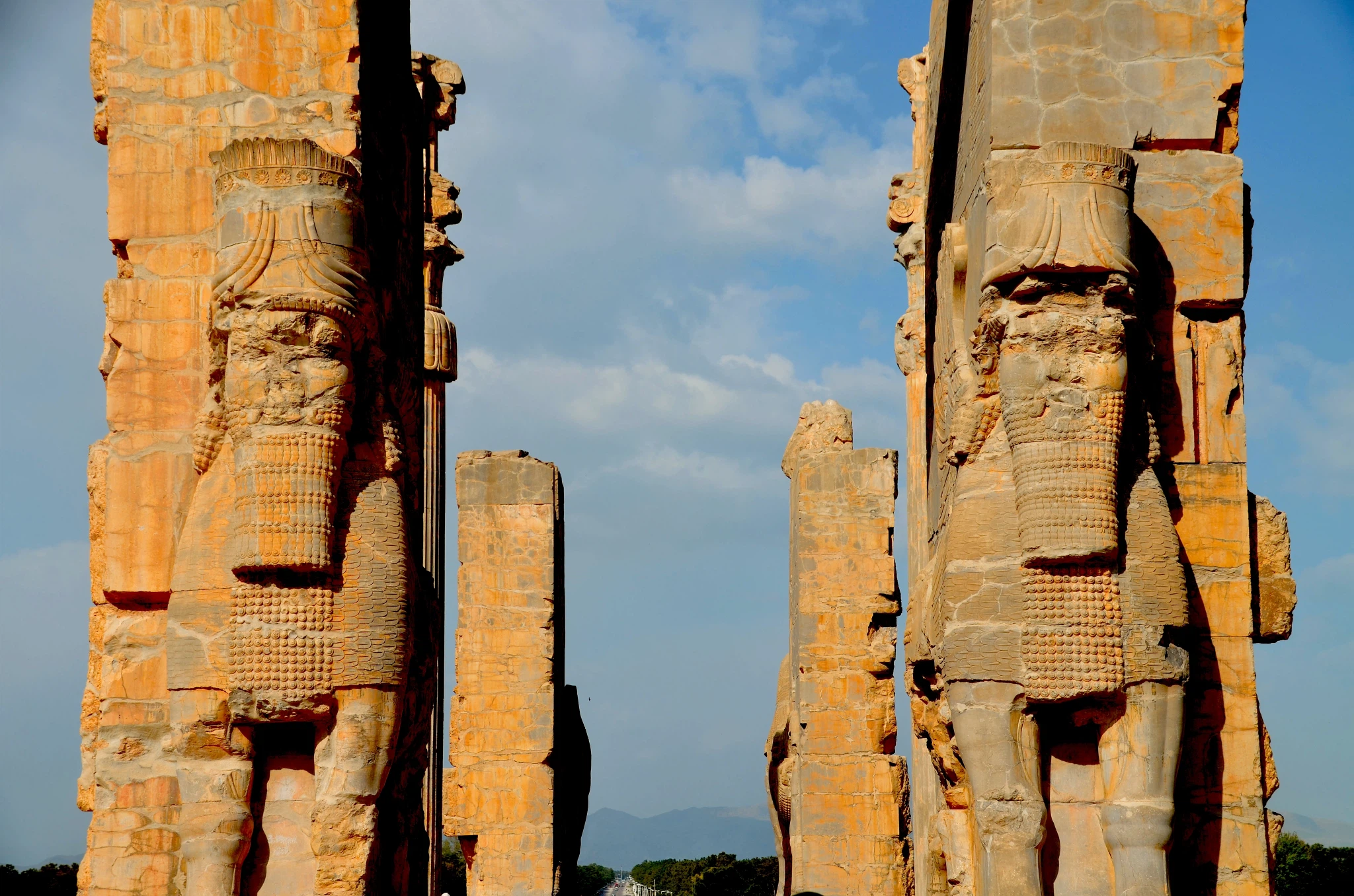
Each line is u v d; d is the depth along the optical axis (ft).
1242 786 37.50
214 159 38.65
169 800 38.22
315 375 37.58
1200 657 37.93
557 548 82.28
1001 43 38.99
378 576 37.96
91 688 39.24
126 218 40.34
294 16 40.91
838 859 76.64
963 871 38.42
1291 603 38.96
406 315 44.80
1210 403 38.83
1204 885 37.17
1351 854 128.26
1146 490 36.68
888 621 79.36
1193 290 38.91
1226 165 39.11
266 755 38.42
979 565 36.58
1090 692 35.29
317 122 40.55
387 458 39.11
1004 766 35.58
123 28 40.83
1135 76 39.01
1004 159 38.55
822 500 79.82
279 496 37.01
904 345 75.05
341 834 36.78
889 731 77.82
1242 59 39.11
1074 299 36.58
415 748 41.11
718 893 180.14
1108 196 36.60
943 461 41.81
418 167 48.37
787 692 88.17
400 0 46.42
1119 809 35.42
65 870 113.91
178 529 39.32
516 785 77.56
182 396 39.81
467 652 78.84
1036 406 35.91
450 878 153.79
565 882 82.84
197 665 37.76
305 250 37.81
